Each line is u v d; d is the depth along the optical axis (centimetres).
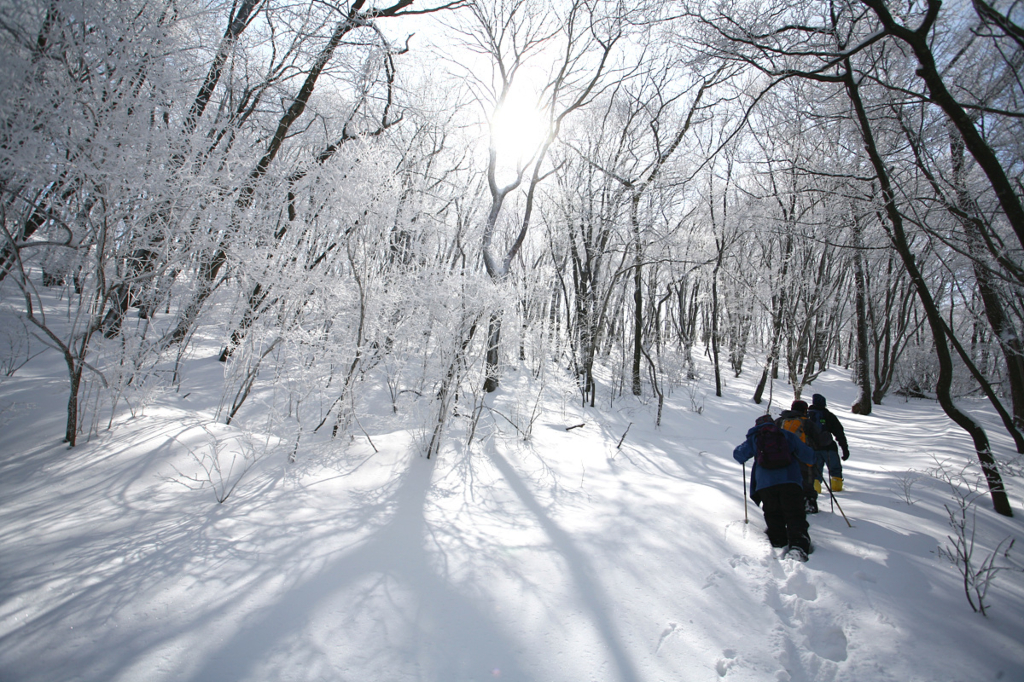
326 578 301
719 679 237
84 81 436
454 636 257
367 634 253
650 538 385
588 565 338
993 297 675
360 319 572
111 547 318
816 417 544
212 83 616
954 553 375
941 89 368
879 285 1764
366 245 605
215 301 646
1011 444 970
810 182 663
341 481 471
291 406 611
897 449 971
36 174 404
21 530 331
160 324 713
